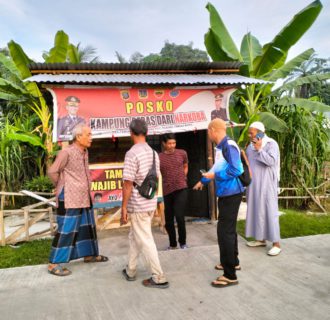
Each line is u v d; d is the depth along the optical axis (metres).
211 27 7.78
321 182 7.70
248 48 8.30
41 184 7.88
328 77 7.90
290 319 2.67
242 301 2.97
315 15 6.60
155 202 3.26
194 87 5.30
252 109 8.04
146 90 5.10
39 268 3.81
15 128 8.51
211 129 3.26
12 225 6.30
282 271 3.59
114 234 5.27
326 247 4.33
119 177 5.25
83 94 4.83
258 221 4.14
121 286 3.32
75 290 3.25
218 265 3.71
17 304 2.99
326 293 3.08
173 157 4.32
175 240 4.48
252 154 4.18
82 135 3.56
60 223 3.59
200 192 6.10
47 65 4.91
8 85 8.62
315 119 7.90
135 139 3.26
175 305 2.93
